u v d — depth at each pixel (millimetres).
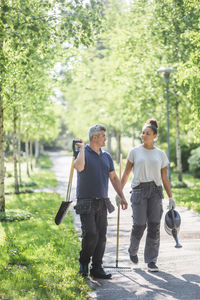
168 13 21031
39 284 5867
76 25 10969
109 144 46125
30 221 12344
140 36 23125
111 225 11531
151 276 6391
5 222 12375
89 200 6156
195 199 16594
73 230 10531
